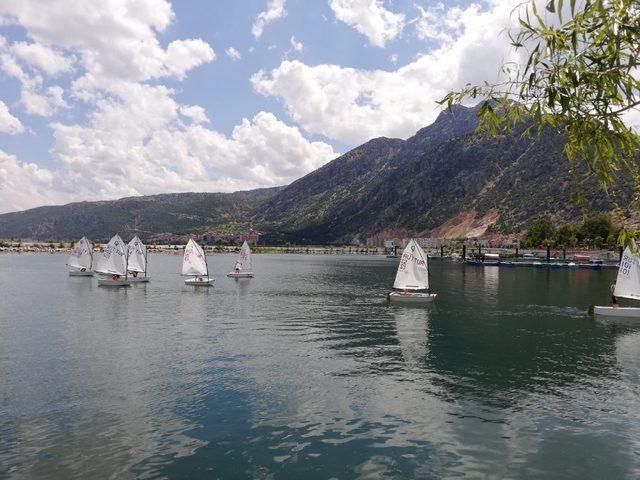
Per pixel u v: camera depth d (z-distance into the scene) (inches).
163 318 1932.8
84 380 1043.9
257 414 844.0
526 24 214.2
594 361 1238.9
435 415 845.8
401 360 1241.4
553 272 5044.3
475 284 3597.4
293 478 620.1
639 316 1966.0
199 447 708.7
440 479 620.1
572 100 229.6
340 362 1216.2
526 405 900.6
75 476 617.3
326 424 800.9
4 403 892.0
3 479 607.8
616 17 198.8
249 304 2396.7
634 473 638.5
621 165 247.1
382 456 684.7
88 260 4220.0
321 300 2573.8
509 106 237.9
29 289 3105.3
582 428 789.9
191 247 3435.0
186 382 1033.5
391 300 2536.9
